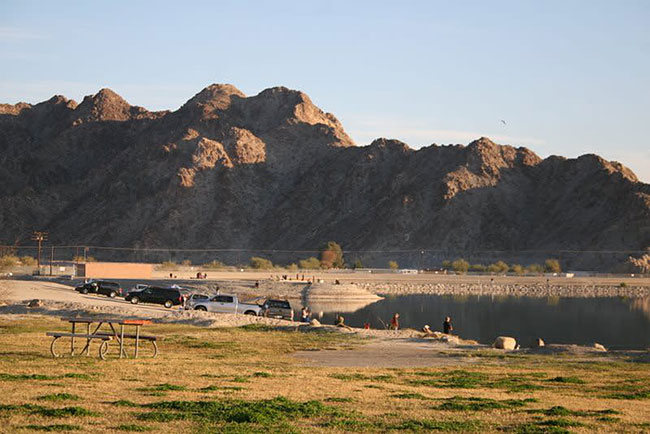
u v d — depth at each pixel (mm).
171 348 34250
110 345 32906
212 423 15352
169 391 19812
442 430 15586
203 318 53531
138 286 75688
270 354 33875
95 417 15625
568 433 15406
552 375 28188
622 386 25297
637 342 76125
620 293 166875
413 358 34062
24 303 61094
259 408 17094
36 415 15539
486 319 100188
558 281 188250
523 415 17828
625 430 16062
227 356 31781
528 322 97750
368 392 21422
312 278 170375
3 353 28156
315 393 20625
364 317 98312
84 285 80938
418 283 172000
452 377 26688
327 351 36344
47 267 143875
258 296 124562
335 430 15109
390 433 15062
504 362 33062
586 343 74500
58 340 33969
